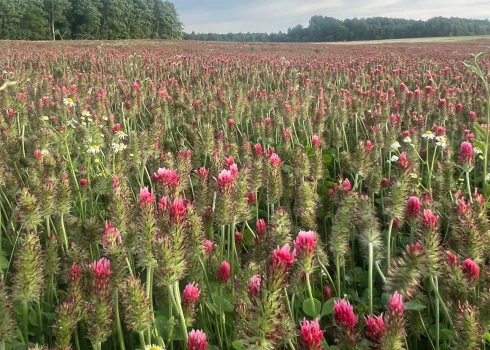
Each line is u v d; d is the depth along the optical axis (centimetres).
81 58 2478
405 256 341
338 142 843
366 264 510
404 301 344
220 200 420
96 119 798
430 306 405
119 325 337
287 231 392
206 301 390
